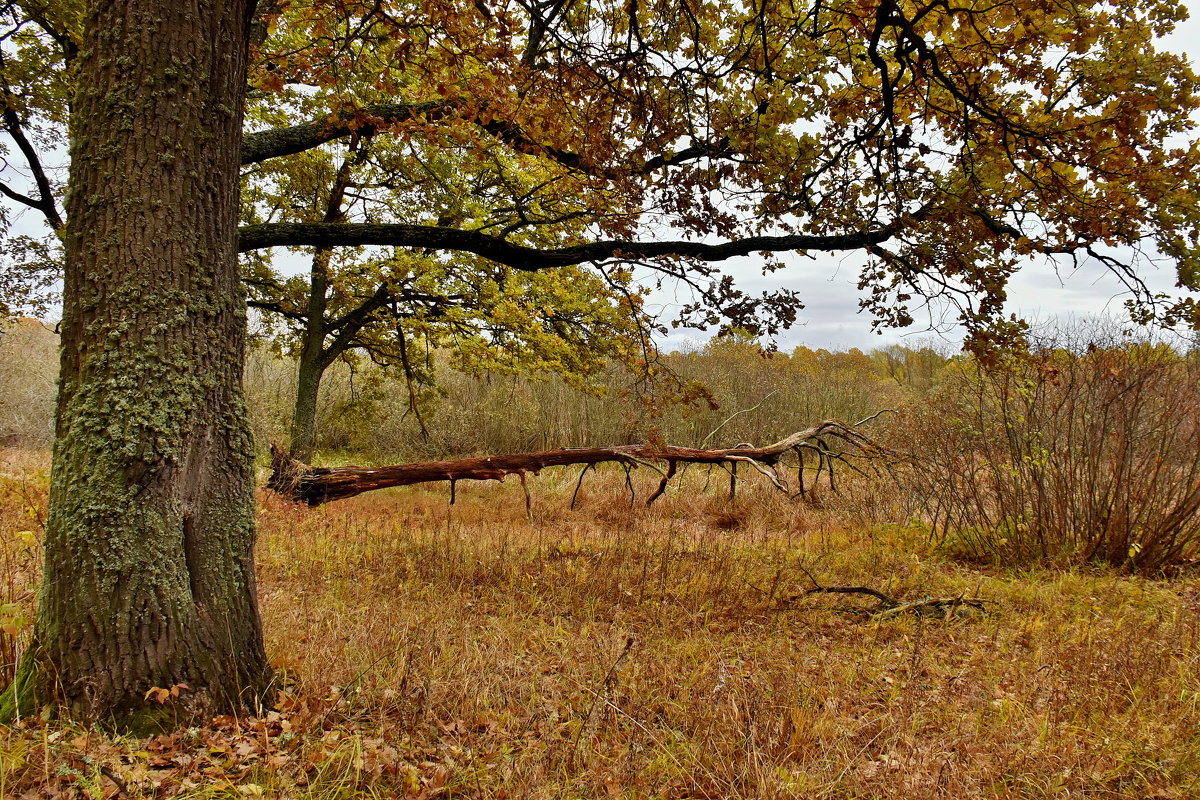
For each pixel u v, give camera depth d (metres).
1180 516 7.34
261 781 2.81
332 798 2.80
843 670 4.69
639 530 11.20
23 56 9.12
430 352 19.14
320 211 15.36
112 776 2.57
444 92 4.92
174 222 3.12
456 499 15.45
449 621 5.40
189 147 3.17
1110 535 7.64
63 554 3.03
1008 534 8.20
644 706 4.01
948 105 4.95
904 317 5.18
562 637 5.38
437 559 7.52
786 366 25.77
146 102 3.08
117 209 3.06
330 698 3.63
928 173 4.97
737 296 5.10
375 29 5.66
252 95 8.36
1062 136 4.31
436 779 3.00
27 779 2.57
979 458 8.95
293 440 16.05
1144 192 4.13
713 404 6.29
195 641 3.16
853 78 5.07
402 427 23.36
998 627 5.55
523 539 9.92
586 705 3.97
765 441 22.45
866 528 10.07
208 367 3.24
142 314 3.05
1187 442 7.80
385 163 13.33
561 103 5.01
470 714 3.75
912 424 10.80
